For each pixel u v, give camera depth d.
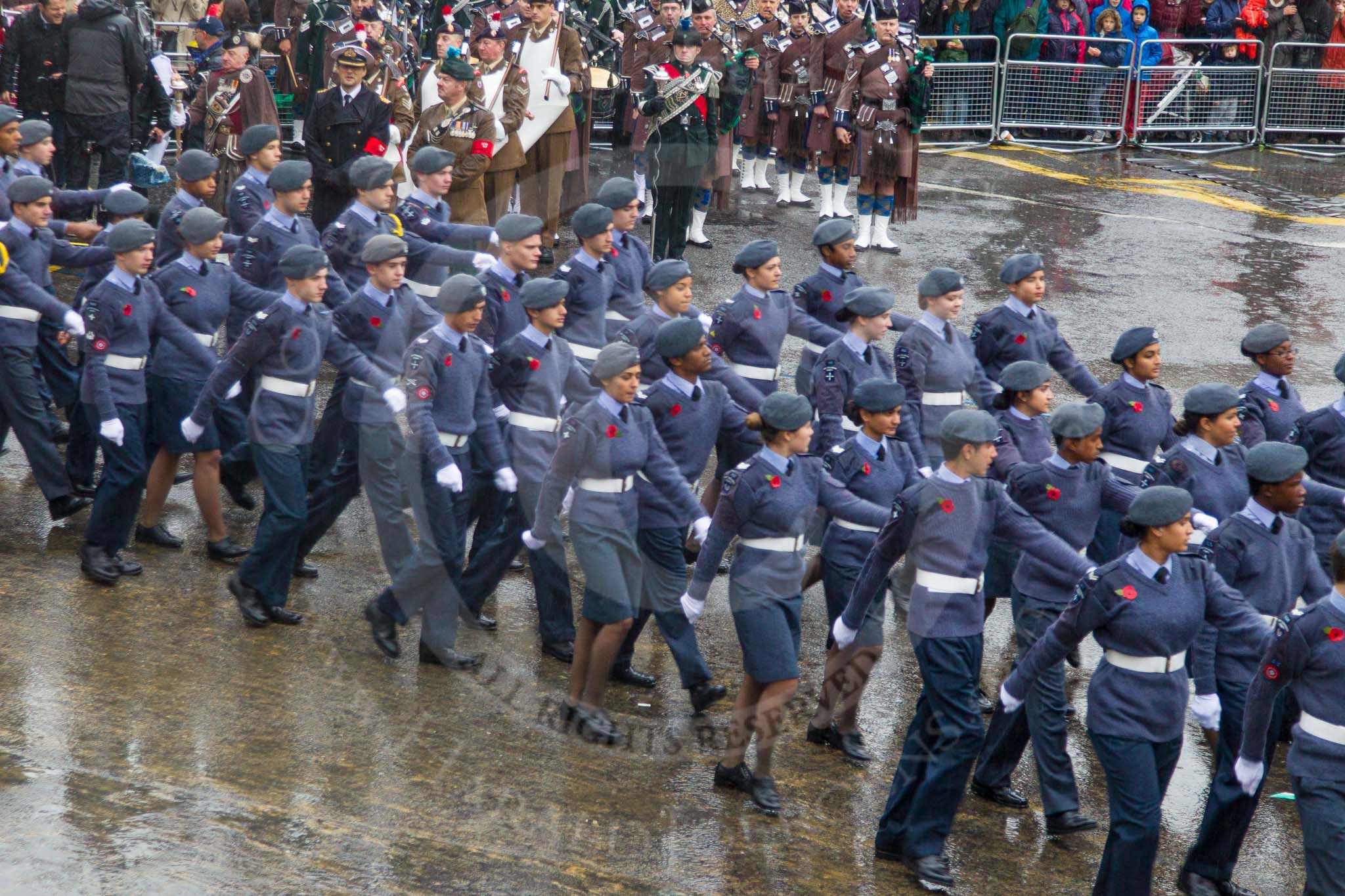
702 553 13.86
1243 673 19.56
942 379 22.16
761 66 43.38
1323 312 44.06
